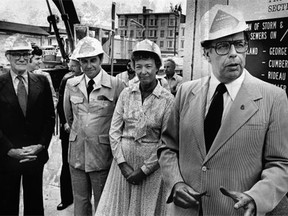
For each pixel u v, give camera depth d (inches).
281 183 51.5
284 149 53.3
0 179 101.0
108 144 101.4
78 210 104.8
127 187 88.0
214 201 56.4
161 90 87.4
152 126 85.4
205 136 58.2
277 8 77.5
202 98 59.7
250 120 53.6
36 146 101.8
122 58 156.8
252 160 54.2
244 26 54.0
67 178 125.8
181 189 57.4
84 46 99.3
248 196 49.5
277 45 78.1
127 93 90.3
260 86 55.6
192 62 86.8
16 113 99.7
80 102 101.7
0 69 115.9
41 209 108.3
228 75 55.4
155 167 84.2
